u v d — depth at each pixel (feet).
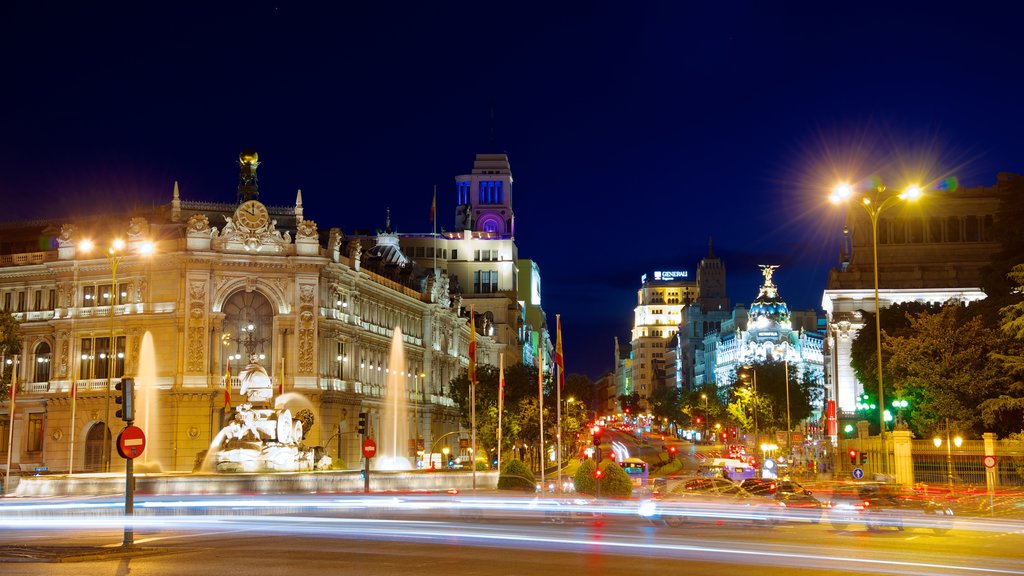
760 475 364.79
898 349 295.89
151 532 133.28
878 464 279.08
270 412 254.88
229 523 147.13
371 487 225.15
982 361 284.00
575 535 130.31
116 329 351.46
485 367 415.03
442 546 113.19
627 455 584.81
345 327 371.76
